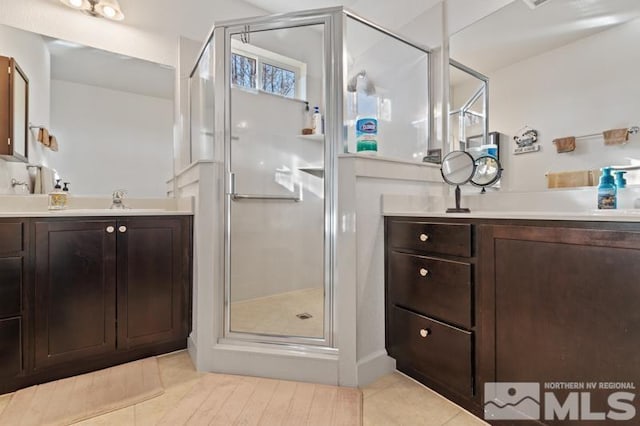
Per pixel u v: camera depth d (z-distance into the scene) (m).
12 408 1.34
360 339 1.59
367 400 1.44
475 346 1.27
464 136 2.00
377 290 1.67
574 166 1.49
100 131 2.19
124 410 1.35
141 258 1.75
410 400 1.43
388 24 2.50
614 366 0.90
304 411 1.35
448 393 1.43
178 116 2.44
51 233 1.51
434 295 1.43
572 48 1.51
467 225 1.29
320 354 1.60
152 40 2.36
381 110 2.31
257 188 2.63
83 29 2.13
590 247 0.95
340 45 1.75
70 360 1.56
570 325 0.99
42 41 2.01
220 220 1.79
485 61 1.88
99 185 2.18
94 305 1.62
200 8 2.56
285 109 2.71
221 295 1.76
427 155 2.19
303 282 2.54
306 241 2.54
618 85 1.36
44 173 2.01
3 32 1.89
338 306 1.60
